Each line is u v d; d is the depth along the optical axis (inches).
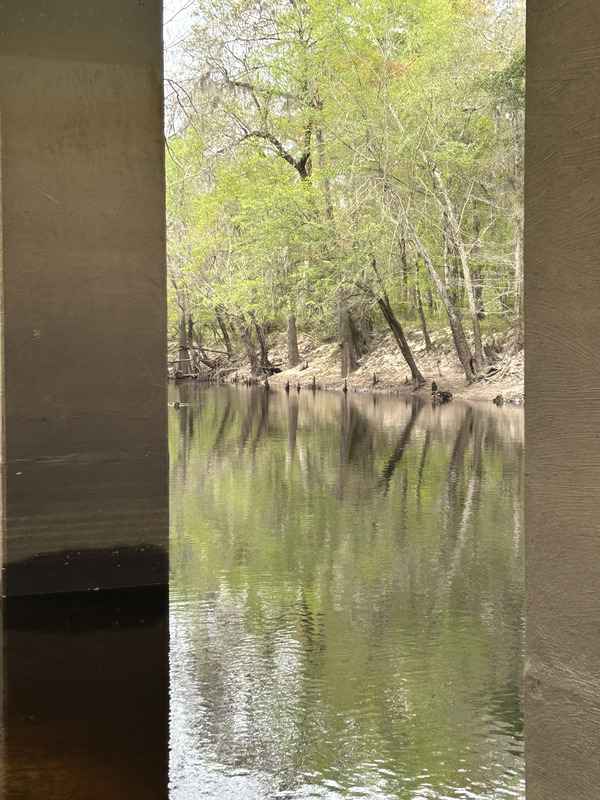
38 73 294.8
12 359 297.7
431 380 1502.2
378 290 1400.1
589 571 93.8
